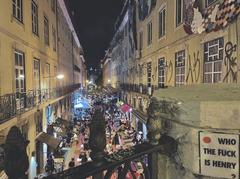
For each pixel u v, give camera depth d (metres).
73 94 47.88
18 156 1.48
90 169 1.57
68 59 42.16
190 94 2.02
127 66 36.16
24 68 14.03
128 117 33.22
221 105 1.71
